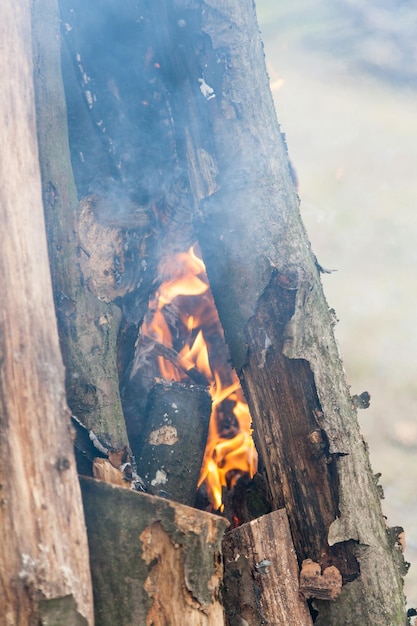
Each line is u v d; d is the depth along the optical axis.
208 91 3.17
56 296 2.77
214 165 3.14
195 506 3.14
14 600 1.88
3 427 1.98
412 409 4.83
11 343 2.08
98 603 2.18
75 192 2.91
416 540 4.06
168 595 2.21
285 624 2.54
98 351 2.85
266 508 3.04
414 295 5.63
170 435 3.06
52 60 2.91
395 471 4.44
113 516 2.23
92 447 2.70
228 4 3.21
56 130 2.86
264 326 2.96
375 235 6.21
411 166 6.93
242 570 2.57
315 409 2.85
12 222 2.22
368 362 5.15
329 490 2.78
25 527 1.93
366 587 2.67
